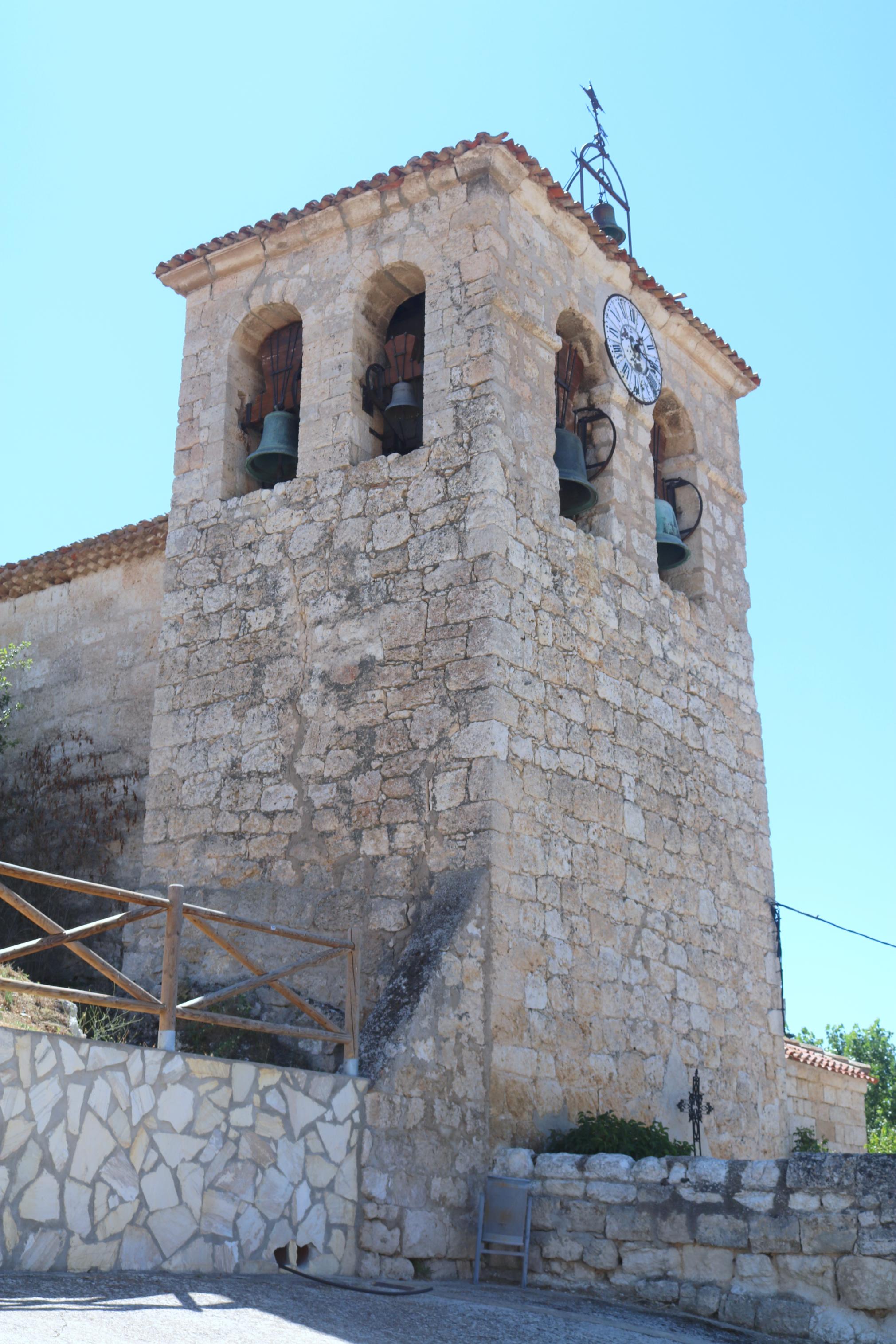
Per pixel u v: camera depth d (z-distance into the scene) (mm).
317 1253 9344
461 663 12719
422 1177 10312
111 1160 8102
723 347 17875
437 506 13414
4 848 17250
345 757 13203
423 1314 8375
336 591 13844
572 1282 10164
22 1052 7762
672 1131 13461
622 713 14344
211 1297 7641
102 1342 6117
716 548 17188
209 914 9203
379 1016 10852
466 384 13664
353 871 12742
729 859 15680
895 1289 8820
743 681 16938
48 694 18000
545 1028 12070
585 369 15719
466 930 11477
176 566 15211
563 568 13906
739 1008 15172
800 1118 17906
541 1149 11602
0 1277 7227
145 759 16562
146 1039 12391
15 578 18797
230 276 16109
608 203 18406
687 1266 9727
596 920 13133
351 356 14656
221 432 15438
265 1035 12320
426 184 14531
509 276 14141
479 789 12203
